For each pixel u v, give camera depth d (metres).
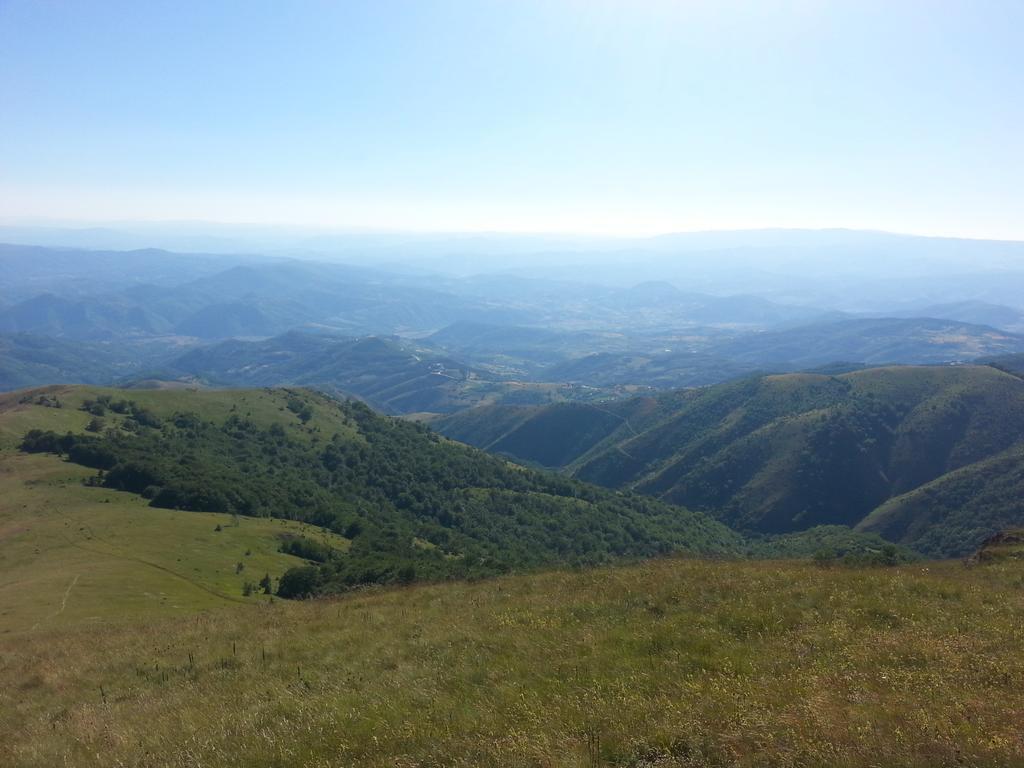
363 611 21.47
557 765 8.73
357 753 10.23
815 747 8.62
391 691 13.02
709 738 9.18
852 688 10.86
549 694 11.67
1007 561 23.09
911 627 14.35
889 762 8.16
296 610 24.23
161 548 57.12
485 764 9.08
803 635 14.00
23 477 76.69
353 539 83.31
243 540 66.25
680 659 12.95
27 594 38.75
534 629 16.25
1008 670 11.40
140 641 21.11
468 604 20.56
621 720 10.10
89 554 52.38
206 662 17.41
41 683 17.50
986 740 8.61
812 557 27.88
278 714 12.57
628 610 17.30
